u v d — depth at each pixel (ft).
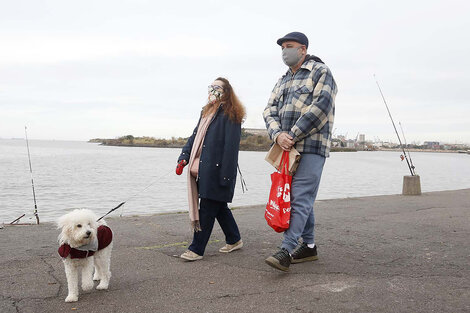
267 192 72.84
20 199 61.46
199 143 16.28
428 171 168.35
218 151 15.92
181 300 11.95
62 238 11.96
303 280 13.44
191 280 13.67
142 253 17.06
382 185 94.32
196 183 16.63
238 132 16.20
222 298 12.01
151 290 12.82
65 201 59.52
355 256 16.35
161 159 228.63
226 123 16.03
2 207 52.95
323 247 17.79
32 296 12.41
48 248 17.83
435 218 24.73
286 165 14.23
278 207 13.91
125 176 110.22
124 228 22.17
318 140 14.46
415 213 26.81
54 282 13.64
